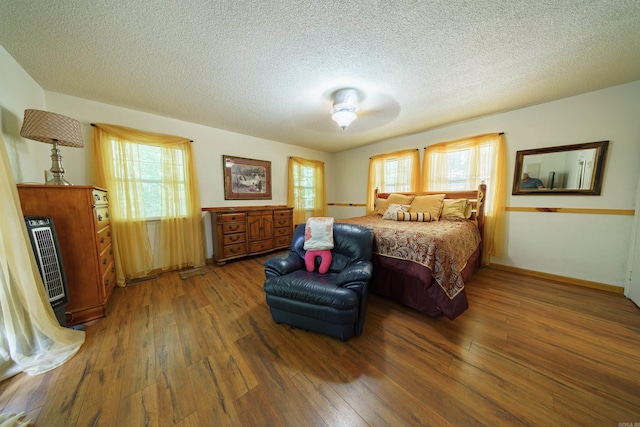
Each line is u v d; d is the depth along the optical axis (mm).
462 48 1566
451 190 3281
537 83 2068
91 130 2381
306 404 1054
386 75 1905
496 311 1877
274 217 3783
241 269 3037
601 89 2195
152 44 1520
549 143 2502
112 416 988
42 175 2049
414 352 1401
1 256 1193
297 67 1790
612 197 2209
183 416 993
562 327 1636
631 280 2068
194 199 3104
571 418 972
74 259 1687
